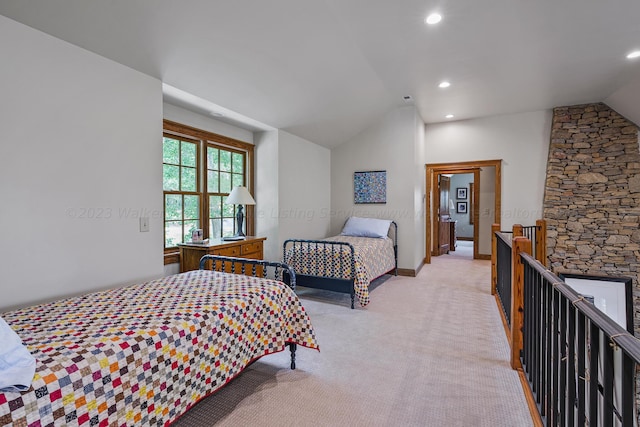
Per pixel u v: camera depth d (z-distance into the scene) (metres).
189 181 3.76
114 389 1.21
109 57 2.35
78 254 2.19
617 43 3.07
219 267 3.35
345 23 2.70
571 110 5.12
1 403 0.93
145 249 2.63
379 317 3.33
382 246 4.57
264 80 3.27
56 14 1.92
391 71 3.72
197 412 1.81
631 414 0.80
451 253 7.78
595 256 5.00
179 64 2.66
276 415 1.79
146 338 1.34
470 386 2.06
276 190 4.51
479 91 4.43
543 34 2.90
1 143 1.82
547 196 5.27
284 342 2.15
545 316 1.67
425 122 6.14
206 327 1.60
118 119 2.43
